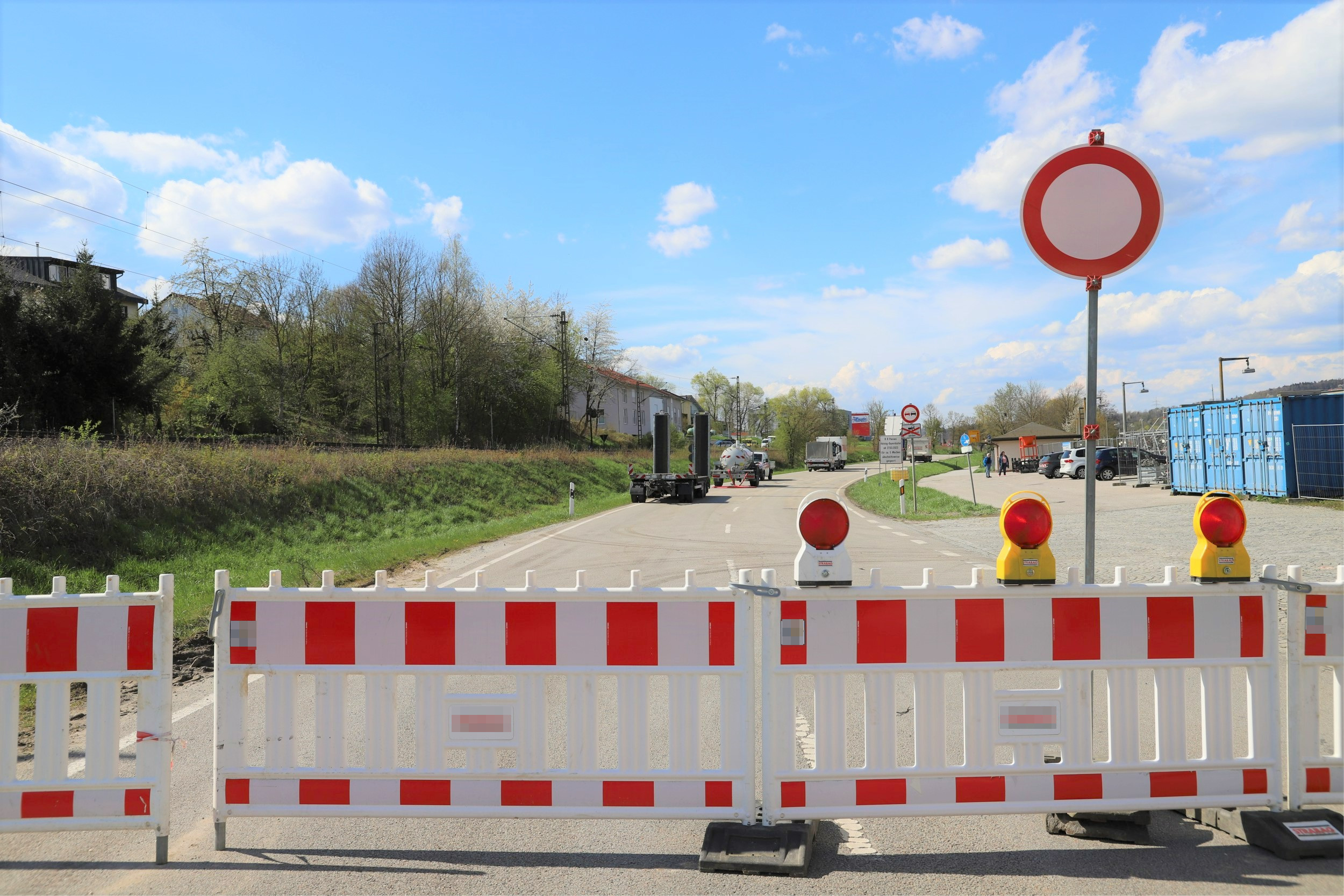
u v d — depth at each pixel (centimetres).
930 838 359
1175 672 358
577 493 3569
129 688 620
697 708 353
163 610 348
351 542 1742
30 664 346
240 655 359
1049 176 415
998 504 2556
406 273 5872
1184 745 357
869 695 350
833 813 348
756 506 2964
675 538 1833
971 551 1462
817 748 349
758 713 379
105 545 1260
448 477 2789
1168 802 354
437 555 1568
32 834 371
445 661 356
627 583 1160
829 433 10325
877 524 2130
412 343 5859
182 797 419
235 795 357
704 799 352
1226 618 358
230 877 326
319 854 348
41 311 2984
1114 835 352
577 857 343
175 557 1309
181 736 523
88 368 2959
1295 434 2167
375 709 357
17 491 1211
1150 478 3148
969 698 352
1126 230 411
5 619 347
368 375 5669
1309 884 310
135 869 335
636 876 324
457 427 5575
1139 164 411
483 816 354
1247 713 367
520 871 330
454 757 441
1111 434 8988
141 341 3198
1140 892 305
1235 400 2355
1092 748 354
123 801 342
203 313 5338
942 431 11956
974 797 351
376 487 2284
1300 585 357
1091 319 415
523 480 3288
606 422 8969
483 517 2459
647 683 355
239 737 359
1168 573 359
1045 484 3966
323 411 5503
